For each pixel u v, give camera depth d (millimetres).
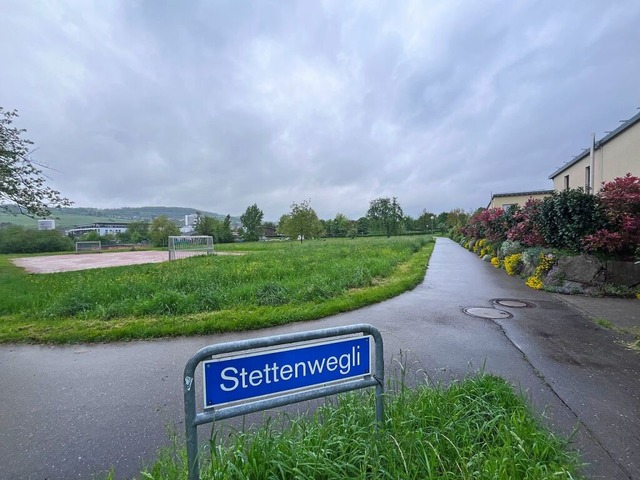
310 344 1763
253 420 2594
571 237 8164
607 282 7273
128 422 2666
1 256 27375
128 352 4184
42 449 2346
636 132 10609
